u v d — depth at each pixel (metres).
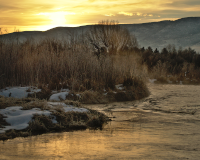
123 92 14.05
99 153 5.47
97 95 13.10
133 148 5.84
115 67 16.77
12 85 13.48
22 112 8.10
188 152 5.57
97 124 8.25
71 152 5.54
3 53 14.34
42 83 14.14
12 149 5.73
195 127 7.95
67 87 13.92
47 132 7.32
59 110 8.66
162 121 8.81
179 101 13.48
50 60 15.30
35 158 5.14
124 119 9.13
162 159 5.13
